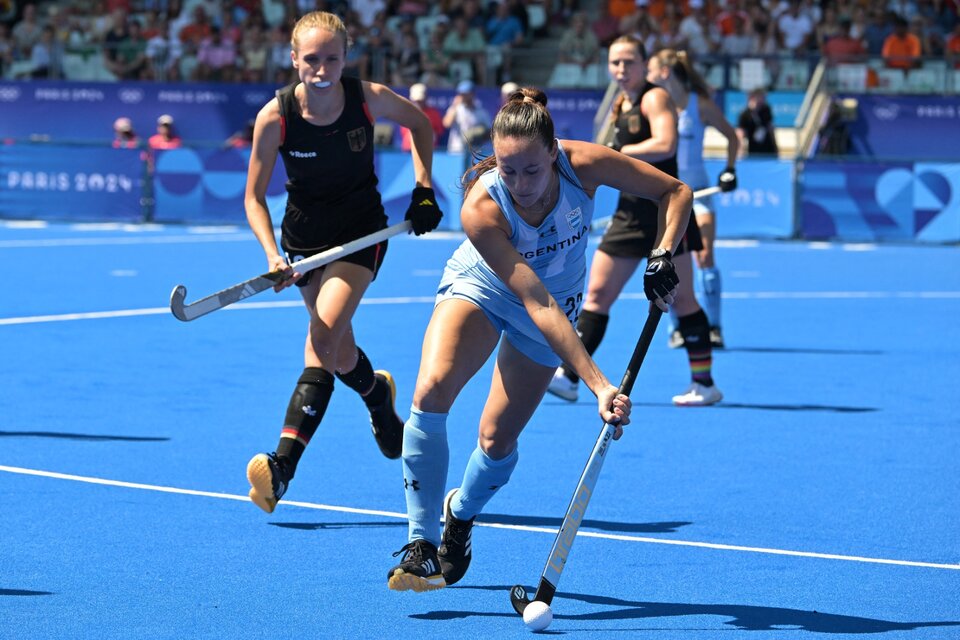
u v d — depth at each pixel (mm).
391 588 17359
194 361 37094
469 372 17781
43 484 23984
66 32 94562
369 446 27688
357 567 19547
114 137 89375
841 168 71500
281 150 21578
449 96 83500
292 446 19953
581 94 82500
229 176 76812
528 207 16734
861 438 28797
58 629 16609
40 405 30922
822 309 49500
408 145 78188
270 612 17453
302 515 22375
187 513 22328
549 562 16984
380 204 22781
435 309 18203
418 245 70500
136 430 28547
